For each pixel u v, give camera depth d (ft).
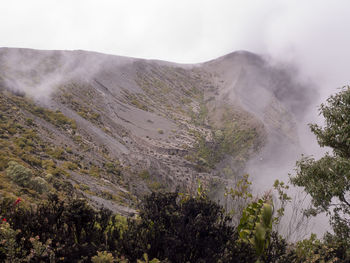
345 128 22.61
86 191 131.44
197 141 391.04
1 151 121.70
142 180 229.04
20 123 216.13
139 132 394.73
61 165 171.53
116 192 166.71
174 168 265.54
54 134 247.09
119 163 254.47
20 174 80.53
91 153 246.06
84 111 366.43
